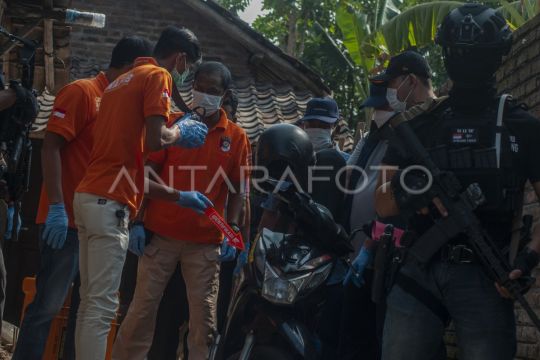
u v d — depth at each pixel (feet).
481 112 10.84
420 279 10.66
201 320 17.43
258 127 36.01
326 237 13.82
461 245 10.47
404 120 11.19
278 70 42.39
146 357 18.90
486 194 10.56
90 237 13.48
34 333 15.43
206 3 42.14
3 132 14.76
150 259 17.34
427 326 10.62
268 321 13.50
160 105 13.73
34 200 33.14
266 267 13.47
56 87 29.04
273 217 15.58
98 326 13.25
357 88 62.08
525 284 10.24
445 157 10.74
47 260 15.64
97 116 14.28
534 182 10.74
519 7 39.42
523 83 18.62
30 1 23.72
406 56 14.88
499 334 10.30
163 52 16.10
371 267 14.65
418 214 10.87
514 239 10.68
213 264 17.54
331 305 15.43
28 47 15.44
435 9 41.27
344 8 53.42
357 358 15.11
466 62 10.77
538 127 10.73
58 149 15.33
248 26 41.93
